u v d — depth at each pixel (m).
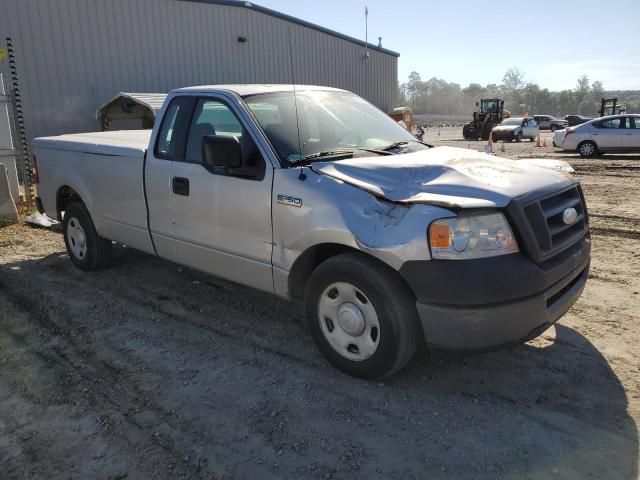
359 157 3.85
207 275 5.64
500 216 3.04
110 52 15.86
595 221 7.99
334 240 3.31
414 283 3.04
